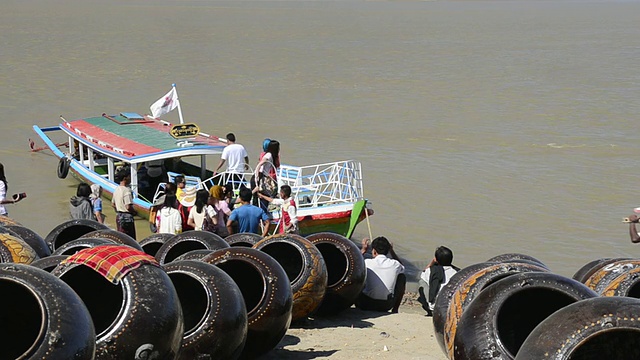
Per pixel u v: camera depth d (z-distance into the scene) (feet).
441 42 237.45
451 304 25.52
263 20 324.80
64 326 18.03
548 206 77.66
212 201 51.83
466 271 28.07
